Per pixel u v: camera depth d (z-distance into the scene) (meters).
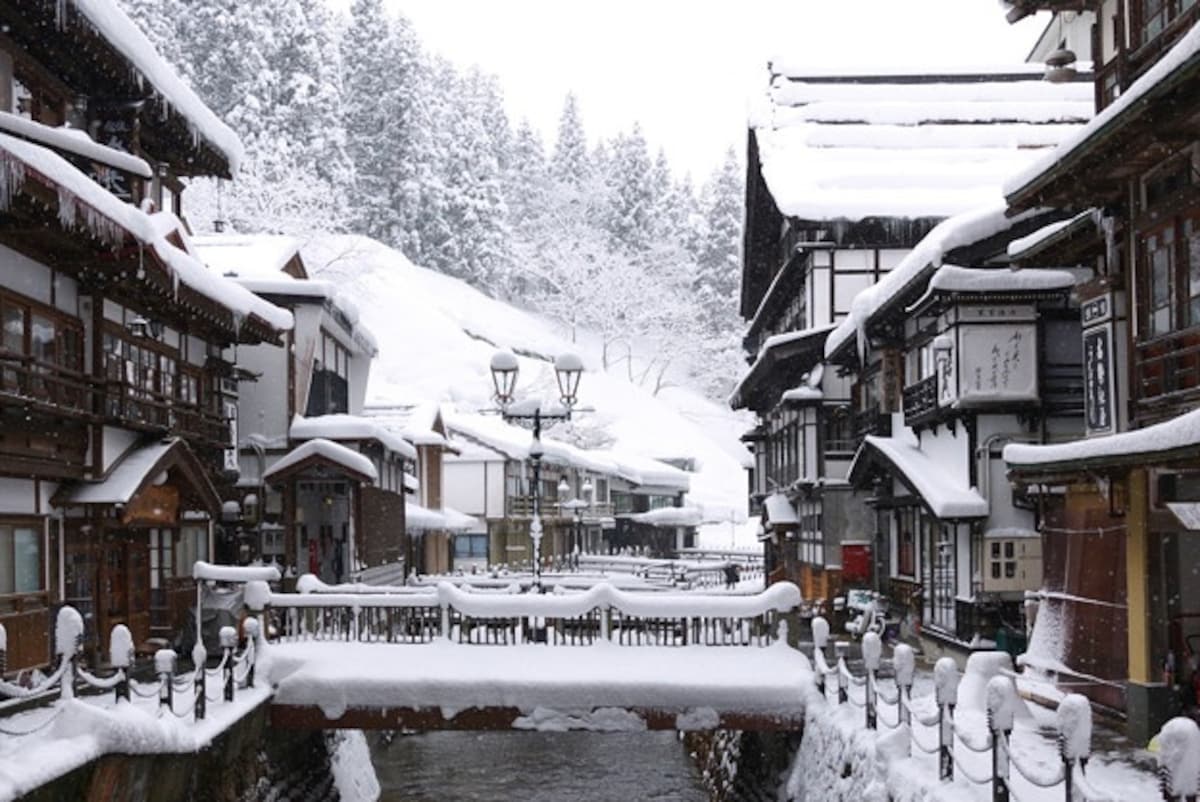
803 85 45.62
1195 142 14.08
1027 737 15.30
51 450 19.36
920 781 12.68
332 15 122.31
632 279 116.62
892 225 40.19
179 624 25.80
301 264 37.59
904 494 28.91
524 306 117.69
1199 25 11.75
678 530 75.88
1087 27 44.84
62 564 20.39
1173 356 14.66
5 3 19.47
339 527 35.44
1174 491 15.38
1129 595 16.23
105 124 23.86
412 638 22.95
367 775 24.95
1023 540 23.58
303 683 20.08
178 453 23.00
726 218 125.12
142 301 23.09
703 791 25.28
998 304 23.78
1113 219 16.84
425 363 87.62
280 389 33.31
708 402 113.62
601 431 85.75
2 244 18.08
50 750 12.14
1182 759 8.19
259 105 78.19
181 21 81.38
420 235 110.31
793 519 40.62
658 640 22.50
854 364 34.41
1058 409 23.56
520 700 19.97
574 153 134.50
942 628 26.00
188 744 14.93
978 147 42.97
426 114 112.19
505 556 58.16
